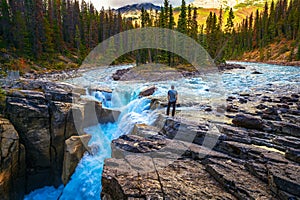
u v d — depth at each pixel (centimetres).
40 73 2966
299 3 7856
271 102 1512
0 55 3244
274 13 8825
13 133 1103
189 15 4588
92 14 5403
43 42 4125
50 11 4662
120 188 535
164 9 3878
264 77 3148
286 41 7100
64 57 4234
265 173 534
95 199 920
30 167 1255
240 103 1484
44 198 1227
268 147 717
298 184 441
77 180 1027
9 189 1067
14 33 3781
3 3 3894
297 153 570
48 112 1258
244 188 492
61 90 1403
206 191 520
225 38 5766
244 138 775
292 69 4278
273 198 459
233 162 641
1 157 1026
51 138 1267
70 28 4916
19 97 1242
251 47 8688
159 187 533
